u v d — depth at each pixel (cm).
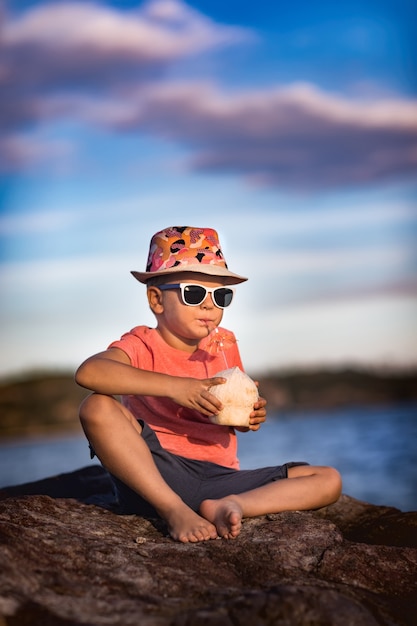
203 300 277
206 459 270
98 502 282
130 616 163
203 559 208
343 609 177
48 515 241
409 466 858
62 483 328
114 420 242
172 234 289
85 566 191
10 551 185
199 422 273
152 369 276
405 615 191
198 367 282
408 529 271
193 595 182
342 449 1062
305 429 1482
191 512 232
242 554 214
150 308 290
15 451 1644
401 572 212
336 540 230
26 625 154
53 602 166
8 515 228
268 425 1709
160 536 237
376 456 959
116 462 240
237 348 300
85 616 161
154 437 255
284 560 213
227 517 226
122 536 229
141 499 252
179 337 283
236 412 255
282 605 171
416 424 1397
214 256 286
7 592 164
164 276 284
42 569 182
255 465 953
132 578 187
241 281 298
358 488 732
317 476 267
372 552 221
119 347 270
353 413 1847
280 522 243
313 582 199
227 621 164
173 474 256
